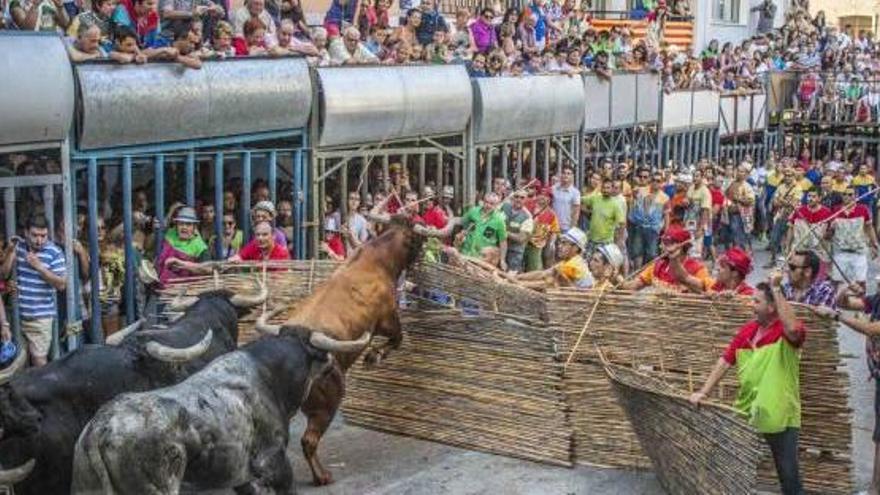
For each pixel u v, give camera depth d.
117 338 9.29
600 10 31.80
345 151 16.12
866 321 9.85
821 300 10.23
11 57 11.48
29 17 12.77
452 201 18.33
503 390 11.26
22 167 12.46
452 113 17.84
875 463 10.27
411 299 11.66
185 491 8.03
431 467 10.98
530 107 19.77
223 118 14.11
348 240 15.25
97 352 8.41
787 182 22.70
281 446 8.46
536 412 11.10
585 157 22.39
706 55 31.53
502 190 17.22
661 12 31.05
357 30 17.28
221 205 14.24
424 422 11.71
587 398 10.91
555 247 17.59
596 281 12.16
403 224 11.14
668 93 25.53
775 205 22.84
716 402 9.50
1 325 11.37
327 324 10.27
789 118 32.19
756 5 38.25
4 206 11.92
